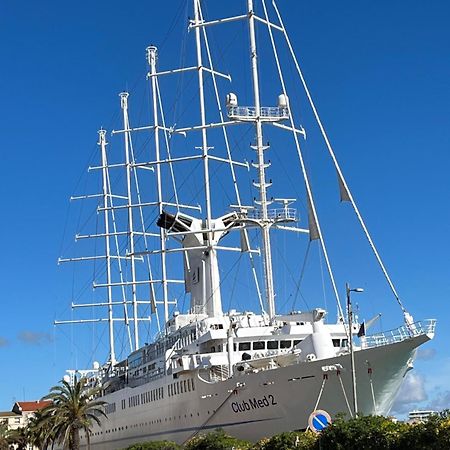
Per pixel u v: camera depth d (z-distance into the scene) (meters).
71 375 97.00
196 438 53.47
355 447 35.59
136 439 70.44
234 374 54.16
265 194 60.81
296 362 51.62
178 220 68.19
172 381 61.50
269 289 58.75
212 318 59.91
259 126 61.28
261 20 63.94
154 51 96.62
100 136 112.12
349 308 44.91
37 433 89.94
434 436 32.22
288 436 42.06
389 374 46.84
